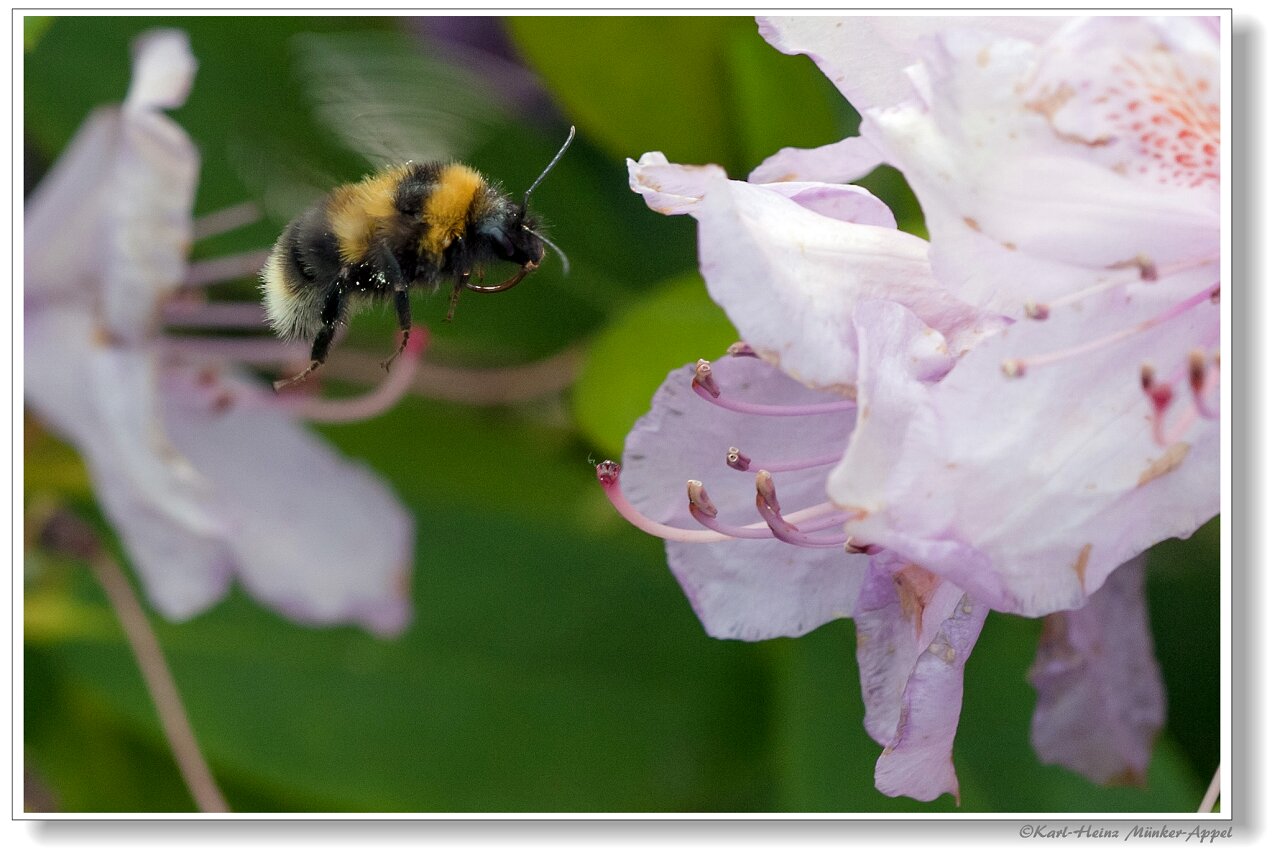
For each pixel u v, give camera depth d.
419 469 0.40
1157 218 0.32
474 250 0.38
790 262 0.32
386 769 0.39
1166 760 0.37
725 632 0.33
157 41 0.38
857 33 0.32
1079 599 0.32
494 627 0.40
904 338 0.32
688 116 0.39
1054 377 0.32
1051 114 0.32
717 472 0.33
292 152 0.39
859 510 0.31
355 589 0.40
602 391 0.38
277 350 0.40
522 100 0.40
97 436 0.39
